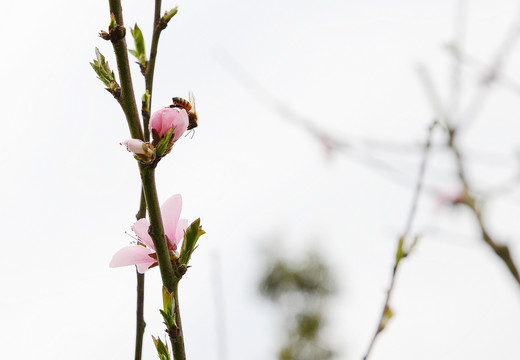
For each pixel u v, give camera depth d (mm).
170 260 740
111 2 740
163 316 734
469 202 919
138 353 768
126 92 739
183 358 735
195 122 766
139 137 738
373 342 749
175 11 780
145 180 732
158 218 734
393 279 753
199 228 744
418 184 761
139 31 781
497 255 904
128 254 770
